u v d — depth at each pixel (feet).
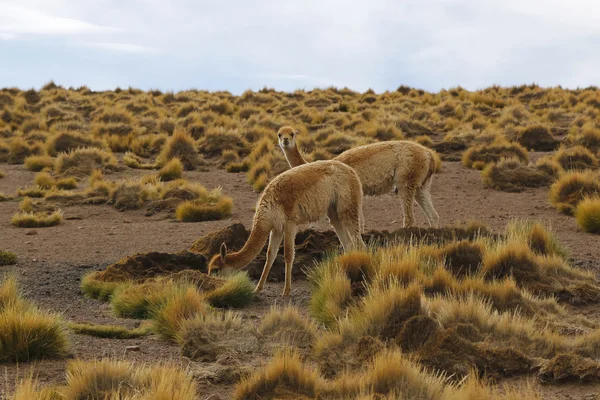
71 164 104.12
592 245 56.80
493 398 23.43
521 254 43.29
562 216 70.59
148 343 33.35
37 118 145.18
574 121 134.92
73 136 119.03
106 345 32.65
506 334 30.73
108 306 42.50
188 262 48.73
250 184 94.43
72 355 30.42
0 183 96.94
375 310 31.42
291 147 58.39
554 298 39.75
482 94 181.06
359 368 27.68
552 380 26.89
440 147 118.52
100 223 73.61
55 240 63.93
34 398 22.27
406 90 201.67
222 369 27.78
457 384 26.08
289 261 43.52
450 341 28.78
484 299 36.70
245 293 41.60
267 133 122.83
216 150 116.57
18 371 27.43
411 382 24.61
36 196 88.22
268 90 202.80
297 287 46.34
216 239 52.70
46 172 102.94
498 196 82.33
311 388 24.82
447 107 159.94
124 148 123.34
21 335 29.66
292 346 31.68
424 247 45.62
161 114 155.53
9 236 66.28
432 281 38.47
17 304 33.81
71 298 44.57
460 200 80.53
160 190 86.84
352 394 24.18
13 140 119.03
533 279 42.01
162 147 118.83
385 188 57.67
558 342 30.27
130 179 91.30
